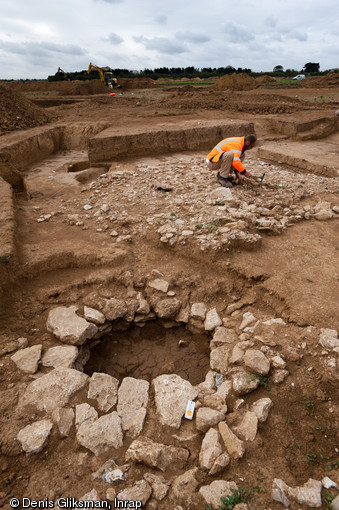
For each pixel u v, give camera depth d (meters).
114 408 2.35
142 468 1.96
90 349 3.19
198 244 3.83
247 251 3.86
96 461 1.99
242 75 26.39
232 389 2.40
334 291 3.18
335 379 2.35
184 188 5.43
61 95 25.50
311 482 1.83
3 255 3.36
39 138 9.84
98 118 12.47
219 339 2.90
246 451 2.00
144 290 3.60
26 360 2.60
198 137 9.58
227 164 5.17
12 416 2.19
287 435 2.11
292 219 4.50
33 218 4.78
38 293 3.38
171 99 17.75
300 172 7.36
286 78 45.47
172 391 2.42
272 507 1.74
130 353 3.19
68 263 3.79
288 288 3.23
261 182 5.56
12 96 11.59
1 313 3.10
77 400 2.35
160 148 9.26
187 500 1.79
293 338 2.70
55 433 2.11
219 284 3.55
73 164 8.66
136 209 4.86
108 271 3.71
